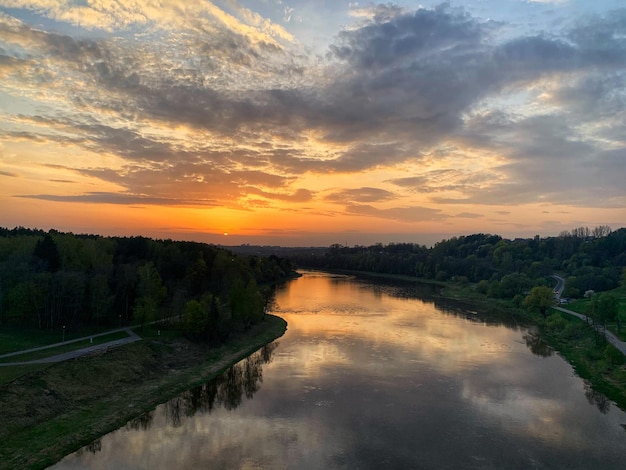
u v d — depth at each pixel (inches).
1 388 2064.5
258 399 2418.8
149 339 3216.0
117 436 1995.6
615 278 6840.6
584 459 1780.3
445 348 3499.0
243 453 1825.8
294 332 4106.8
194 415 2234.3
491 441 1926.7
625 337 3567.9
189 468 1706.4
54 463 1739.7
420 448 1861.5
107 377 2522.1
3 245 4094.5
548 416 2196.1
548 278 7869.1
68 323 3398.1
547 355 3346.5
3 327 3186.5
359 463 1743.4
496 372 2888.8
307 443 1905.8
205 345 3425.2
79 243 4441.4
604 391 2534.5
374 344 3617.1
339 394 2479.1
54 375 2327.8
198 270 5423.2
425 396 2445.9
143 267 4018.2
